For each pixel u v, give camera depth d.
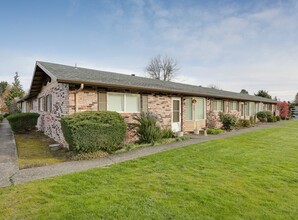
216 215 3.08
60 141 8.75
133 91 9.58
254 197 3.68
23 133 12.55
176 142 9.09
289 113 30.31
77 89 7.74
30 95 15.62
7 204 3.33
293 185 4.25
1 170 5.18
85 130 6.49
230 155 6.65
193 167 5.36
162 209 3.21
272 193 3.87
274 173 4.94
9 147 8.19
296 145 8.52
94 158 6.36
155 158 6.21
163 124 11.23
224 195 3.73
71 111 7.62
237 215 3.10
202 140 9.67
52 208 3.19
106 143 6.90
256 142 9.15
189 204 3.38
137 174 4.81
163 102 11.25
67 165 5.62
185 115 13.04
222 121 14.72
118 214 3.05
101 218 2.96
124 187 4.04
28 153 7.31
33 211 3.12
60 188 3.95
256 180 4.48
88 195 3.65
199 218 2.99
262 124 19.66
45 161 6.20
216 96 14.39
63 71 8.41
